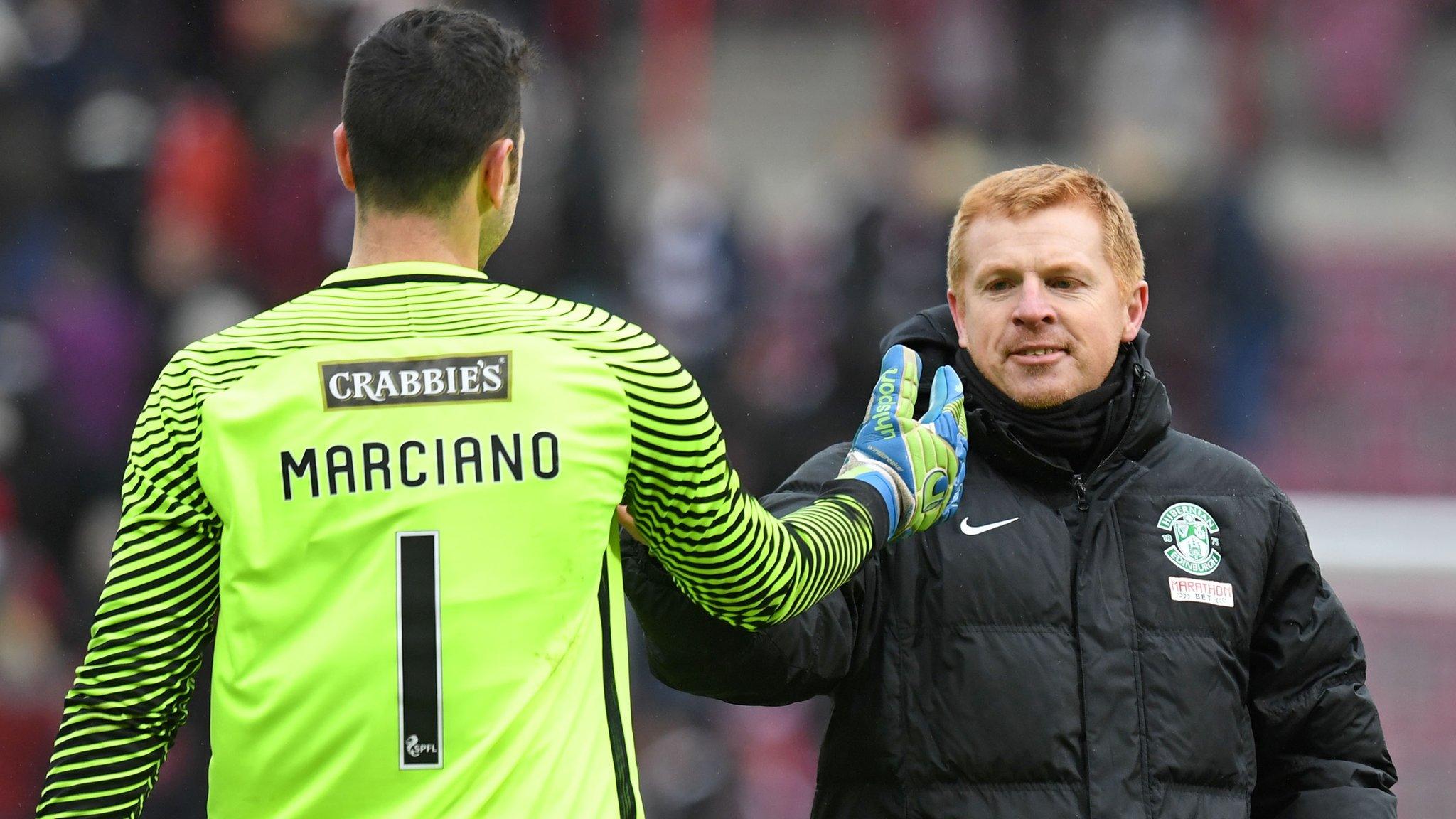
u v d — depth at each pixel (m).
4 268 28.94
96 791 6.32
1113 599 8.06
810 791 23.22
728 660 7.57
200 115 30.73
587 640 6.48
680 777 22.89
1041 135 36.56
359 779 6.19
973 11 37.06
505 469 6.36
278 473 6.34
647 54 38.06
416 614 6.23
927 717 7.94
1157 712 7.93
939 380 8.00
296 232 29.91
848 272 28.59
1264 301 30.48
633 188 34.19
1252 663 8.49
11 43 30.78
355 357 6.45
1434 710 19.70
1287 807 8.46
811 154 40.69
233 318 29.16
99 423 27.36
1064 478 8.31
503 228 7.10
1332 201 39.06
